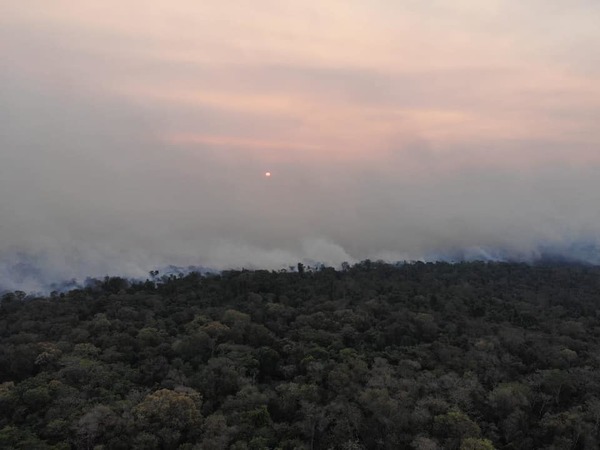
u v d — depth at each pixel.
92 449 62.53
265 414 68.25
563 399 77.19
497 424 72.56
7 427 61.75
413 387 75.81
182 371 79.75
